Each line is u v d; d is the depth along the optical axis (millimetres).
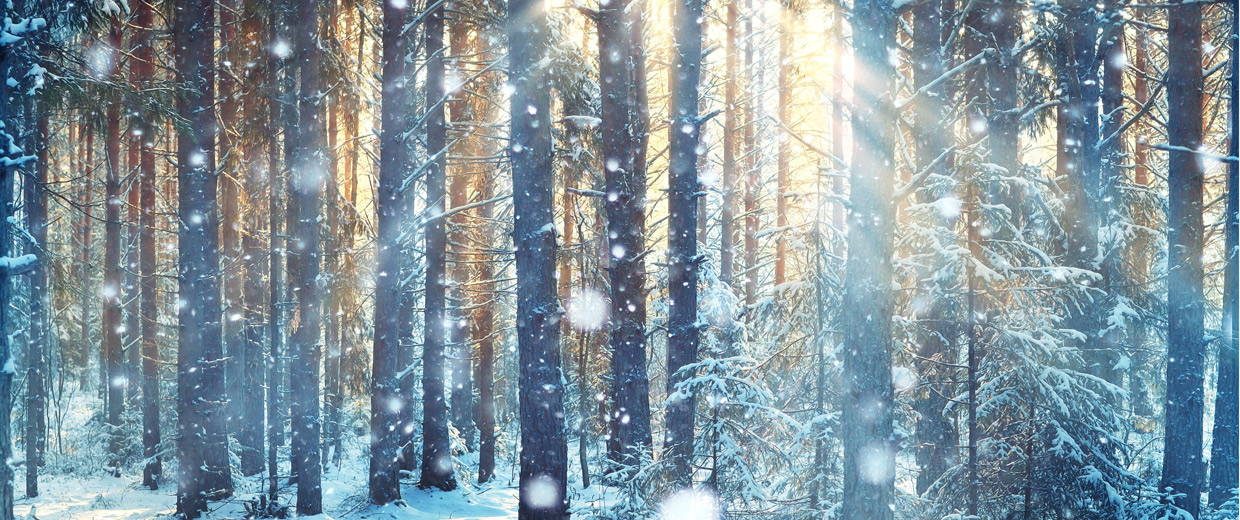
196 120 15570
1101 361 13609
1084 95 14133
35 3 10422
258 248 21812
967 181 10383
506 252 18062
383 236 15773
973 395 10117
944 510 10094
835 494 10484
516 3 11867
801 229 11648
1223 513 12570
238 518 15133
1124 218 16531
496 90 18844
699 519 9281
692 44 12312
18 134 11281
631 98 13445
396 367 16109
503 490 19250
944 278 9984
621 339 12859
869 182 9086
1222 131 21281
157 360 20188
